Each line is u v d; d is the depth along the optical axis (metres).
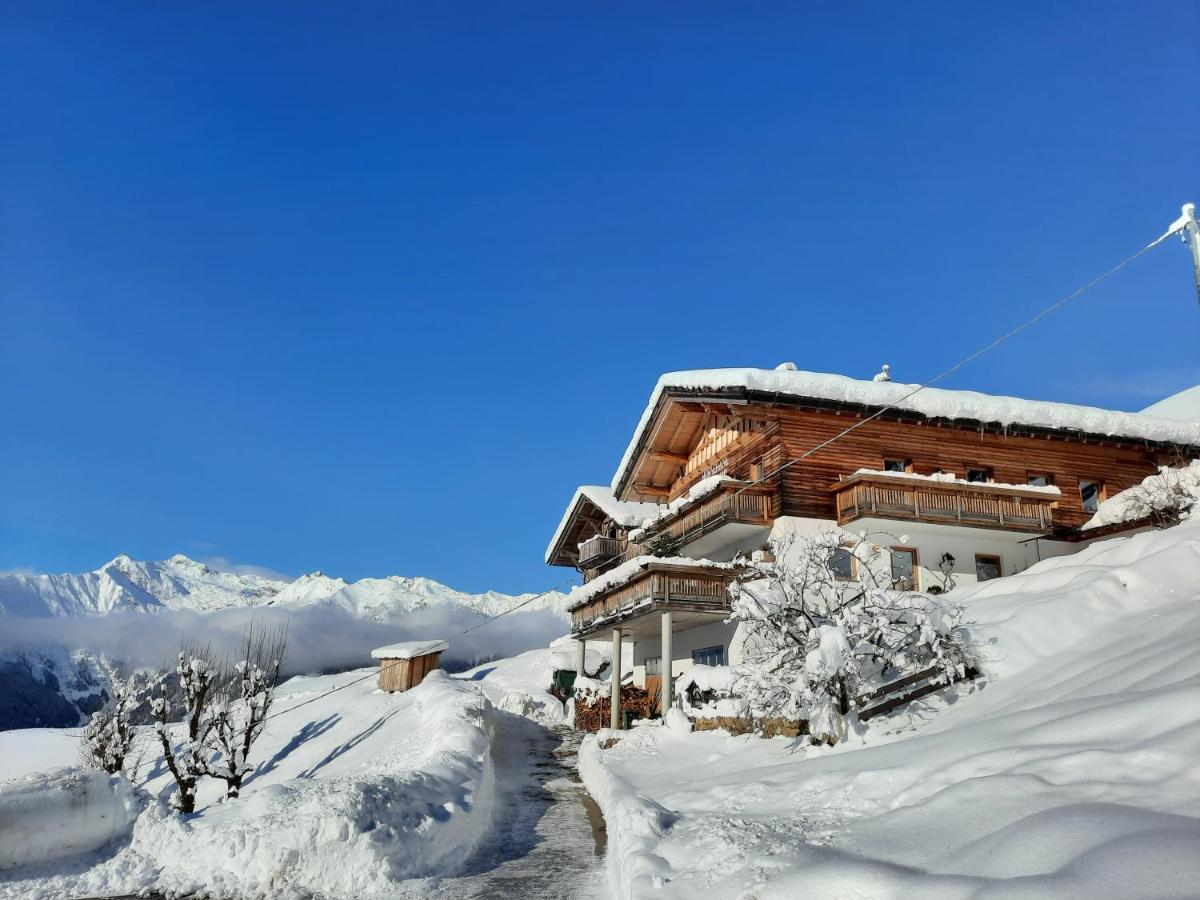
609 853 11.08
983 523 25.45
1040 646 13.88
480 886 10.45
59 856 11.45
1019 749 8.06
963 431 27.81
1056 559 20.42
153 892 10.07
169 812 11.80
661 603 24.52
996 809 6.70
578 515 40.97
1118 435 28.61
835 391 26.28
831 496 26.19
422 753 19.81
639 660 33.41
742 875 6.87
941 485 25.31
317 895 9.97
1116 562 17.50
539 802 17.06
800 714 14.27
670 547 28.19
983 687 13.48
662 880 7.55
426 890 10.22
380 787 12.09
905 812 7.57
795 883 6.12
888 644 14.38
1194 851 4.53
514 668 49.00
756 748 16.22
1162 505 24.25
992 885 4.86
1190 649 9.95
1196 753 6.36
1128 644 12.05
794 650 14.55
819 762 11.84
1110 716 7.98
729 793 11.45
